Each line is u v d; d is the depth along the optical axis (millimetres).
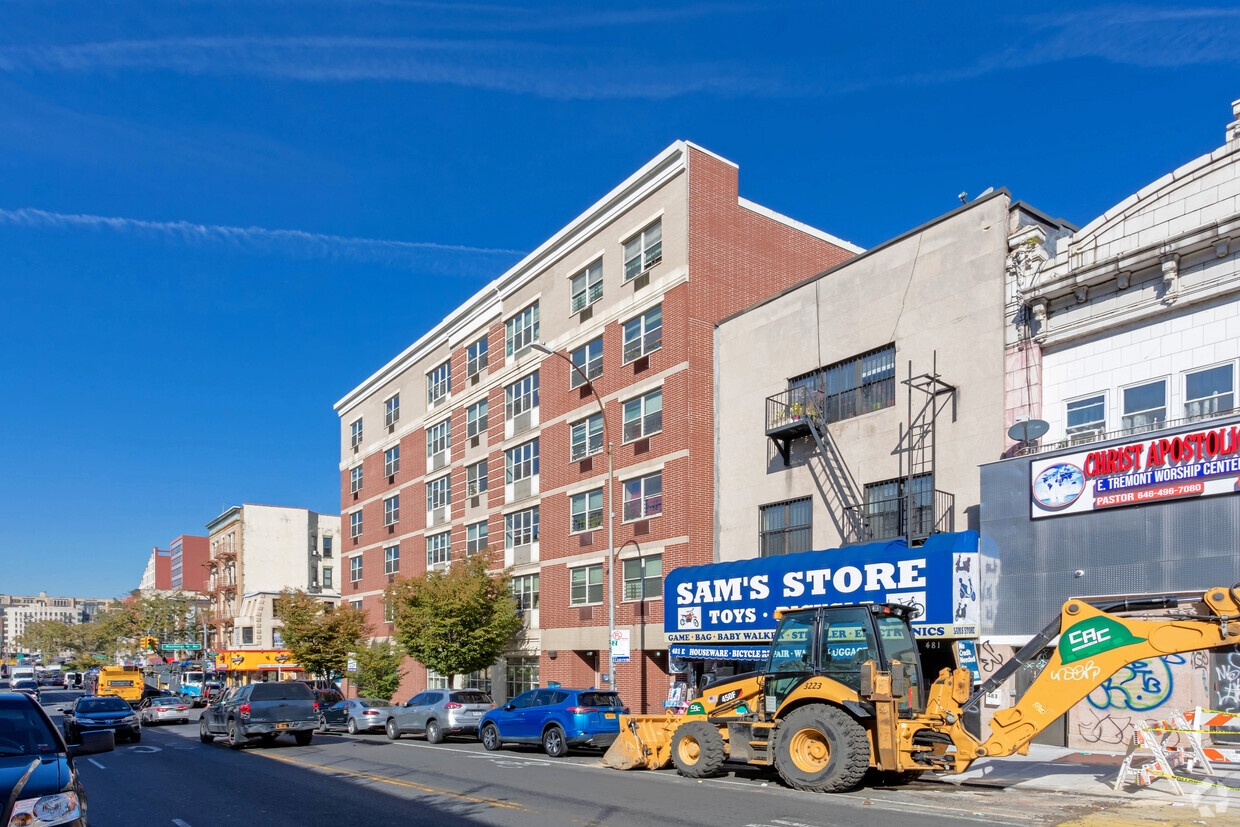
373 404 54094
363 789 14828
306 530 80188
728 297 29891
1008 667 12922
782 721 14016
